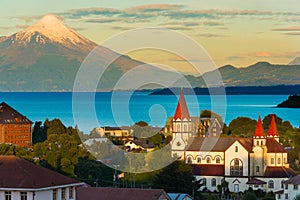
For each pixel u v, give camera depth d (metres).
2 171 144.12
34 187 140.12
